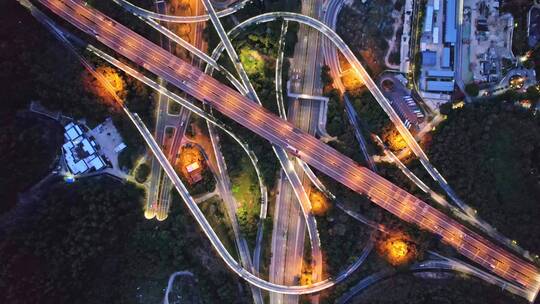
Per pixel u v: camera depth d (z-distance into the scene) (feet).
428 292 484.33
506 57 513.04
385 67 520.01
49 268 461.37
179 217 513.86
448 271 506.89
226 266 518.78
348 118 522.88
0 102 482.69
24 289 447.01
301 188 521.24
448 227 508.12
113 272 499.51
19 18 497.87
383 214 511.81
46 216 475.72
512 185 492.54
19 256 452.35
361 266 510.17
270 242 521.24
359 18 521.65
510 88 510.58
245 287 517.96
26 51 481.46
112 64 517.14
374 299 497.87
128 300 500.74
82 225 478.18
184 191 518.37
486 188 495.82
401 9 516.73
